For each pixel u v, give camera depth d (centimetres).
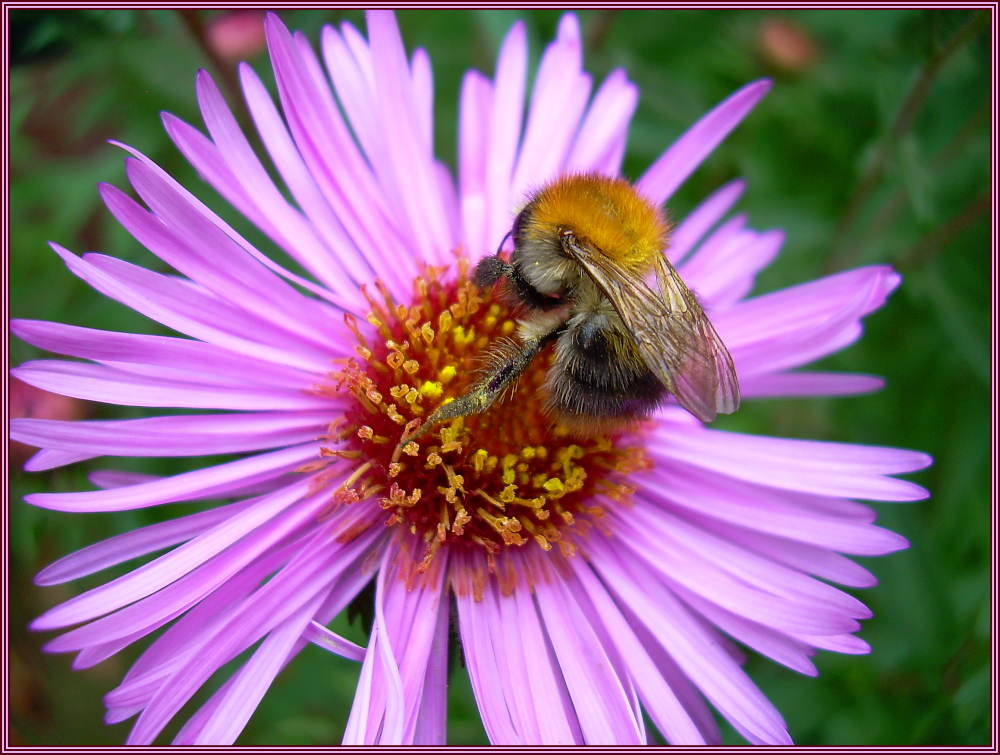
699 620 5
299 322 5
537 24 8
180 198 5
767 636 5
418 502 5
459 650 5
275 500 5
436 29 8
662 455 6
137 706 5
